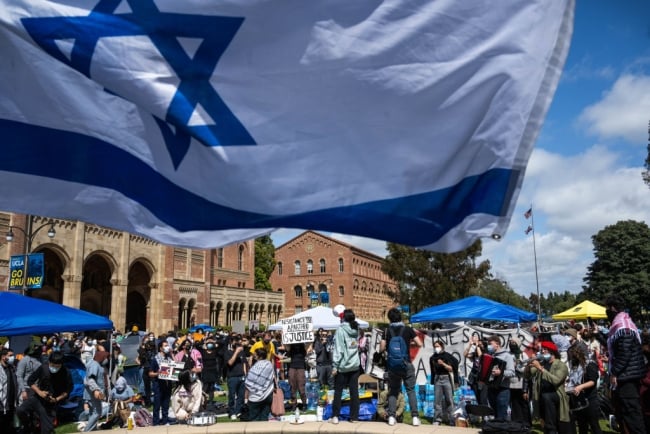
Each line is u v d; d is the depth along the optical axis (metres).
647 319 66.25
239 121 3.43
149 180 3.67
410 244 3.44
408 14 3.36
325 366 15.68
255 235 3.56
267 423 7.64
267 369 10.77
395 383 9.74
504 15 3.30
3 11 3.31
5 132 3.72
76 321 12.06
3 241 30.73
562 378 8.25
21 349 15.59
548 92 3.26
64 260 34.94
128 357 16.62
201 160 3.54
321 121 3.43
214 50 3.38
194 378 12.42
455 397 12.75
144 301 49.03
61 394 10.16
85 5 3.36
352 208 3.45
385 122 3.40
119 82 3.34
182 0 3.38
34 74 3.71
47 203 3.75
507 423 6.68
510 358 10.02
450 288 37.59
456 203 3.41
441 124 3.38
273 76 3.39
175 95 3.37
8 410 9.76
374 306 103.12
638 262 65.81
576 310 24.89
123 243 39.94
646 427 7.61
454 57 3.33
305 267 93.62
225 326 50.56
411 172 3.43
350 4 3.36
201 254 51.22
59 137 3.76
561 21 3.25
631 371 7.45
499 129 3.32
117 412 12.45
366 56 3.35
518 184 3.32
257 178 3.45
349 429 7.15
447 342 15.15
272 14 3.36
